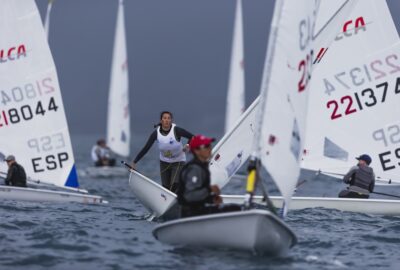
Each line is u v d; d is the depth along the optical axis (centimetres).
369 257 3806
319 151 6031
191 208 3625
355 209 5572
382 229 4666
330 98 6009
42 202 5666
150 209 4822
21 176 5862
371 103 5966
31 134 6128
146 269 3300
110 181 10344
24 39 6097
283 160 3628
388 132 5934
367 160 5700
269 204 3659
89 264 3384
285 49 3638
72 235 4012
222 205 3616
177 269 3294
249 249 3488
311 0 3738
